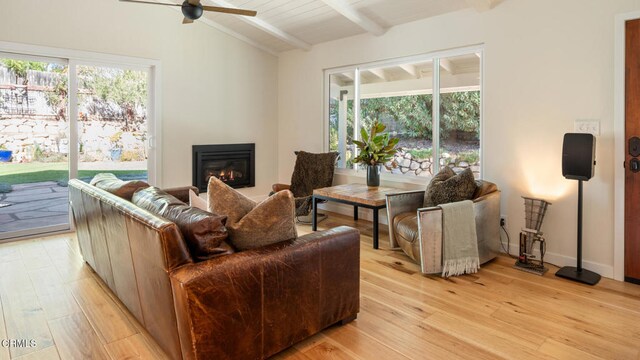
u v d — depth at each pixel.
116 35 4.75
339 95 5.62
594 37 3.21
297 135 6.20
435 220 3.19
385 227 4.98
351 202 4.21
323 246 2.24
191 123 5.47
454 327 2.43
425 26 4.44
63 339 2.27
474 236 3.34
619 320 2.51
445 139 4.48
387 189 4.65
